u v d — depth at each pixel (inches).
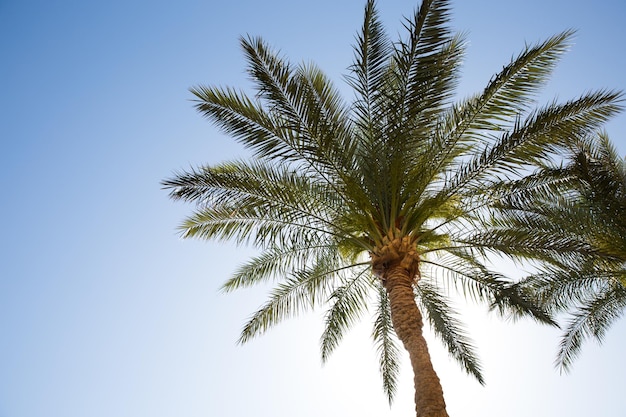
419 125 356.2
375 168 373.1
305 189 394.3
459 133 374.9
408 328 330.0
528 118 361.7
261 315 448.5
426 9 326.0
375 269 374.0
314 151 366.3
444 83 344.5
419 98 339.3
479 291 405.4
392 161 366.3
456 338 443.8
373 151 366.3
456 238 394.6
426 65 332.2
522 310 386.0
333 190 392.5
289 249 448.1
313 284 449.7
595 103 354.3
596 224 429.4
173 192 388.8
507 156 369.1
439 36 328.2
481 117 367.6
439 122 377.7
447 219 413.4
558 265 378.3
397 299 346.0
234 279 467.2
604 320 502.3
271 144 371.6
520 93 354.9
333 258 447.5
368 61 352.2
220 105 370.6
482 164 374.0
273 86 359.9
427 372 303.0
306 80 387.9
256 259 464.8
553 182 399.2
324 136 364.2
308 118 360.5
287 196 386.0
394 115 345.4
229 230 413.7
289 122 360.5
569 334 504.1
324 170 379.9
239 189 387.9
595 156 492.4
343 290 456.8
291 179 399.9
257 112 369.4
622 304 495.8
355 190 378.0
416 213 394.0
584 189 419.2
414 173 385.1
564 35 348.8
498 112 362.6
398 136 352.8
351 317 459.2
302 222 402.6
